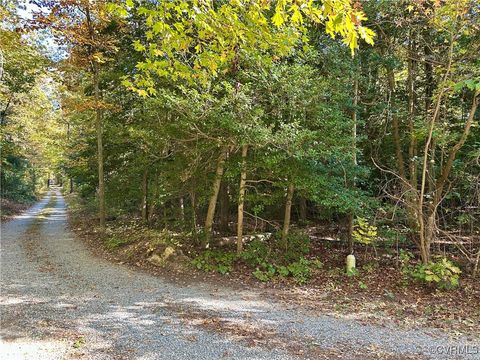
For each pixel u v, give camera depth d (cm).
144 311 532
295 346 429
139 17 1068
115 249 977
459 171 836
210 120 732
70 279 695
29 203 2620
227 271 796
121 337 431
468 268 789
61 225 1521
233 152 872
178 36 362
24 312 502
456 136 798
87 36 1078
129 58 1160
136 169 1116
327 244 1102
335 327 501
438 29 737
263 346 423
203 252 884
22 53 1165
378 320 536
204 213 1182
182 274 768
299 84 754
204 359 382
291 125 723
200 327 476
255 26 361
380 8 899
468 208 836
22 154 2130
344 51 888
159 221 1298
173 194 984
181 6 329
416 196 818
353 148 817
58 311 514
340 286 722
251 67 737
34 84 1500
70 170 1583
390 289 700
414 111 1053
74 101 1130
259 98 777
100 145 1213
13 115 1770
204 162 888
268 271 779
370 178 1069
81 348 396
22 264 801
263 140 706
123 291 634
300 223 1384
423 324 523
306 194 902
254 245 887
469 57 742
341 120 816
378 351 423
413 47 1005
